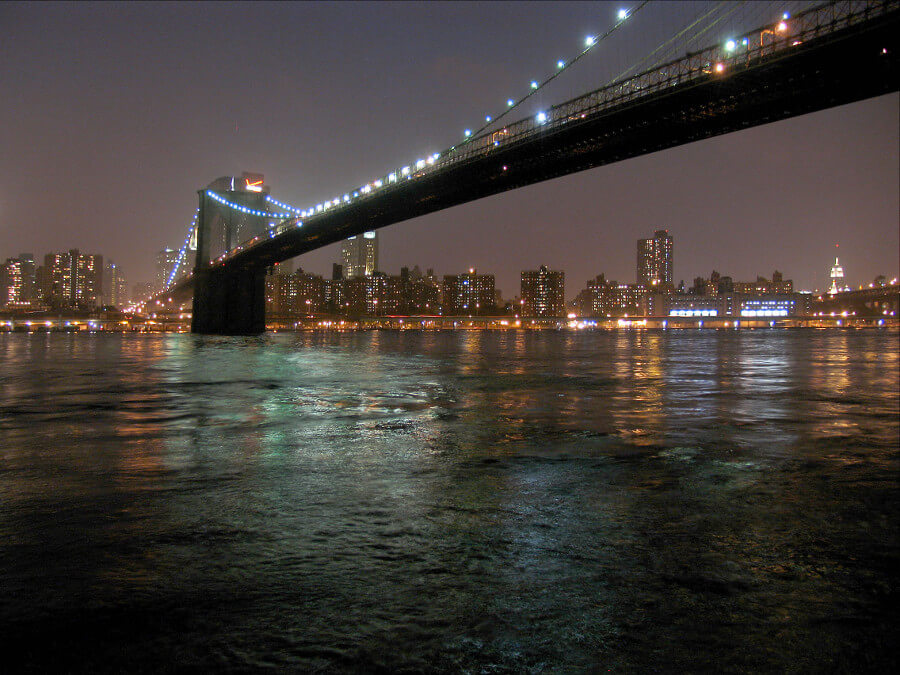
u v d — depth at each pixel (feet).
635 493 20.80
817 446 29.91
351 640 11.05
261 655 10.52
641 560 14.78
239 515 17.95
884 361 124.26
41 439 31.83
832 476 23.41
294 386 67.67
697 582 13.62
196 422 38.78
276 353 164.55
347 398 54.70
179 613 11.89
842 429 35.63
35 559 14.37
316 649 10.73
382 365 111.34
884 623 11.99
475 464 25.48
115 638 10.98
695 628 11.68
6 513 17.99
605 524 17.40
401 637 11.16
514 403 50.47
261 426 36.99
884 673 10.32
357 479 22.67
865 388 64.59
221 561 14.39
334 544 15.61
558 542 15.90
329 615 11.91
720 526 17.35
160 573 13.67
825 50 110.63
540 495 20.48
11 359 126.93
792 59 115.03
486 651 10.76
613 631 11.51
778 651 10.96
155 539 15.81
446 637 11.19
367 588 13.06
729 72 124.36
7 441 31.14
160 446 29.71
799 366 107.24
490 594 12.87
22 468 24.36
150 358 134.00
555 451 28.50
